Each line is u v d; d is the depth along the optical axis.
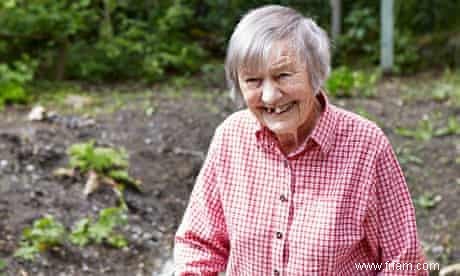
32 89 7.75
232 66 1.97
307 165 2.09
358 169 2.07
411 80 8.93
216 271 2.29
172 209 5.16
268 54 1.89
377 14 10.51
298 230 2.09
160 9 9.42
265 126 2.07
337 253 2.07
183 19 9.43
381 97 7.75
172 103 7.08
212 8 9.50
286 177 2.11
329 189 2.08
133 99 7.36
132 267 4.36
